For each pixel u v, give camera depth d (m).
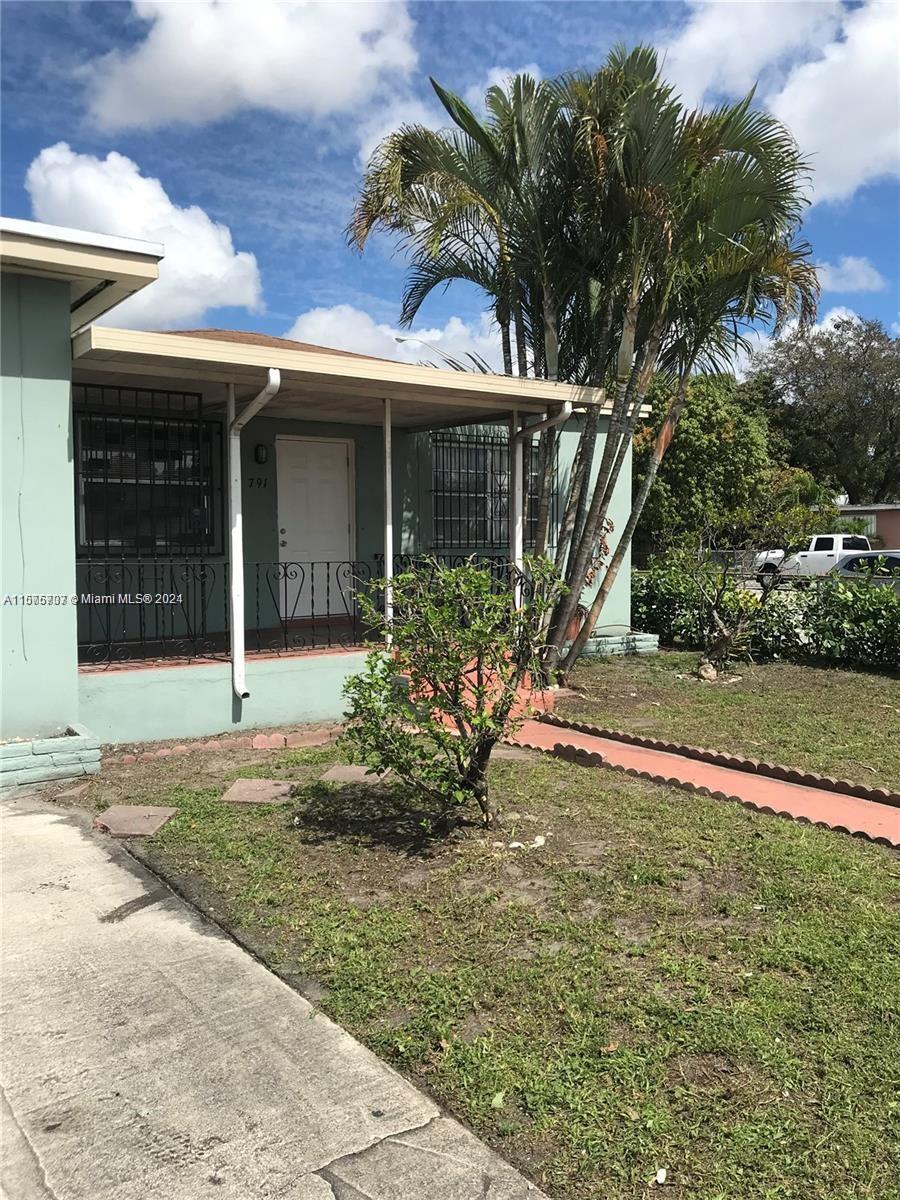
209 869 4.45
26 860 4.63
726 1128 2.53
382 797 5.54
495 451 11.41
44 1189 2.35
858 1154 2.42
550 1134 2.53
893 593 10.80
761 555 14.12
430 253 8.74
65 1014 3.18
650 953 3.53
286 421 9.94
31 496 6.25
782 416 39.38
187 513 8.30
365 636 8.99
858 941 3.60
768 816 5.29
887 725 7.85
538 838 4.80
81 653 7.78
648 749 7.05
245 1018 3.15
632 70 8.73
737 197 8.64
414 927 3.78
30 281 6.18
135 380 7.48
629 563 12.42
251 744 7.08
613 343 10.26
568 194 9.09
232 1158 2.46
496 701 4.86
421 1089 2.75
